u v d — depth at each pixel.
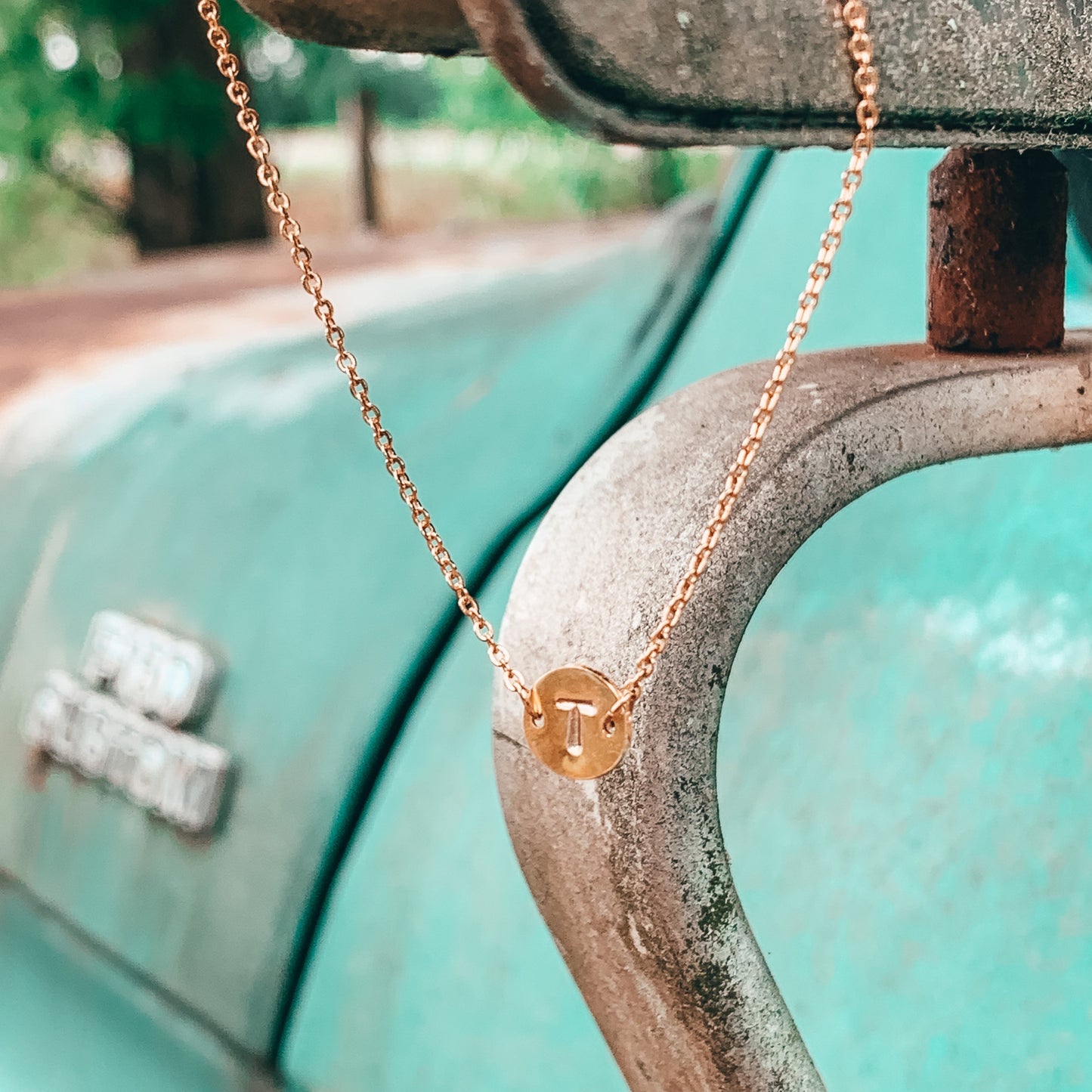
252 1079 0.39
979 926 0.31
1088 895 0.30
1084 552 0.32
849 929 0.32
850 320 0.43
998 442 0.24
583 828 0.23
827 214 0.46
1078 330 0.27
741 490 0.22
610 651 0.22
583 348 0.51
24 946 0.47
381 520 0.46
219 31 0.22
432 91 3.58
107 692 0.48
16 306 0.94
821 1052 0.31
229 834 0.42
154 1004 0.43
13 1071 0.42
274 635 0.44
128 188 2.29
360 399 0.24
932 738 0.32
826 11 0.21
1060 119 0.23
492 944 0.35
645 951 0.23
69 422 0.61
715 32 0.20
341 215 2.84
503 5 0.19
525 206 2.89
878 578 0.35
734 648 0.23
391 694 0.41
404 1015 0.36
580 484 0.23
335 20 0.20
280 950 0.40
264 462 0.51
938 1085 0.30
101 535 0.53
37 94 2.12
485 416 0.49
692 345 0.48
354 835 0.40
